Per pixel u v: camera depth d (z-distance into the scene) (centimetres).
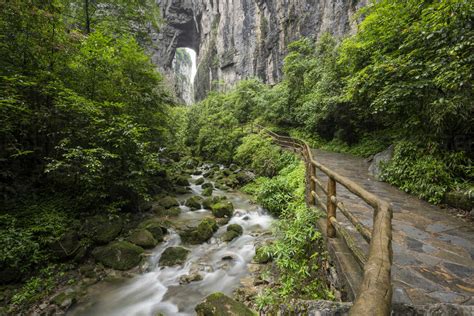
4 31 547
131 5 1262
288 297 294
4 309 369
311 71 1414
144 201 780
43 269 448
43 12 580
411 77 452
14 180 579
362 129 1042
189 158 1630
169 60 4509
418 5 484
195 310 363
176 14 4544
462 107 383
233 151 1468
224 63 3619
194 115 2064
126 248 507
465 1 333
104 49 728
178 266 498
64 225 524
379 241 117
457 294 186
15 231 453
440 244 274
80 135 604
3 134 540
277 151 1088
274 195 742
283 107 1568
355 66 717
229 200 907
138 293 423
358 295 84
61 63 655
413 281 204
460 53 360
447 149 449
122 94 784
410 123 501
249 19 3052
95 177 568
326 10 1936
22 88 560
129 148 662
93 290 427
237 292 399
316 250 319
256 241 574
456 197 379
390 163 561
